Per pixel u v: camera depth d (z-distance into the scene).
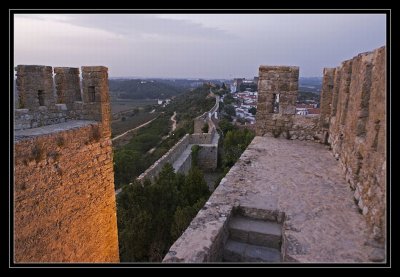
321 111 10.38
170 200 12.69
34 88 8.48
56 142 7.48
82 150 8.70
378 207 4.23
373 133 4.67
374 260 3.76
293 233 4.43
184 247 3.95
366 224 4.68
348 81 7.74
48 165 7.19
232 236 5.04
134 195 12.41
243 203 5.45
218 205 5.36
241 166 7.63
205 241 4.11
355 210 5.19
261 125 11.18
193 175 14.88
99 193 9.74
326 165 7.79
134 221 11.17
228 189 6.14
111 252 10.57
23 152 6.38
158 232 11.98
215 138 33.91
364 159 5.10
